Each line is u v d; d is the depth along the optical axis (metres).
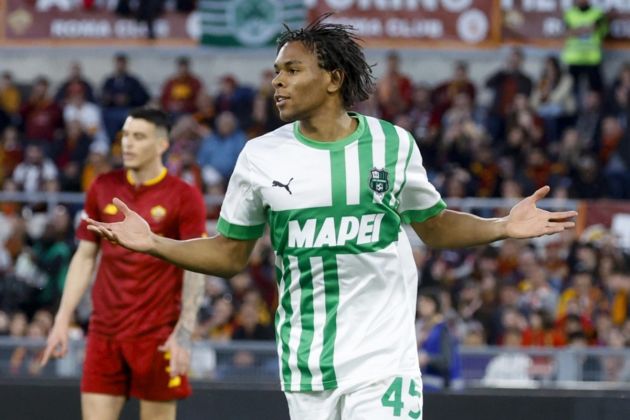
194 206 11.92
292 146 8.52
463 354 17.72
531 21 27.91
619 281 21.61
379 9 27.73
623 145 26.89
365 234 8.41
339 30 8.60
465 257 22.16
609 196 25.56
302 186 8.40
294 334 8.58
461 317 20.92
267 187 8.45
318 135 8.54
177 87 28.17
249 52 29.11
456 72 28.00
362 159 8.45
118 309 11.72
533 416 13.29
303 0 27.70
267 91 27.64
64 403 13.42
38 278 22.12
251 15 27.89
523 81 27.72
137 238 8.59
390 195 8.47
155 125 11.84
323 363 8.43
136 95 28.44
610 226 22.70
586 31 27.75
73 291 11.89
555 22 27.94
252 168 8.53
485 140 26.11
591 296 21.03
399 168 8.51
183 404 13.42
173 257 8.67
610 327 20.36
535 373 17.62
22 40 28.53
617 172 26.19
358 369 8.41
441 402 13.41
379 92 27.47
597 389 14.16
